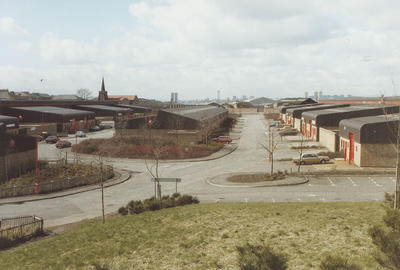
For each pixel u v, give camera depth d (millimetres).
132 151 50625
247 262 8328
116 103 153125
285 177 34594
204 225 17891
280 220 17734
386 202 19500
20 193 30062
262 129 94375
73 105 114312
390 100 74750
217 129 85625
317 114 63219
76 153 49469
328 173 35750
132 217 21359
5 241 18672
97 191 31953
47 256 15586
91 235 18109
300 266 11633
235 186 32094
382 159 38312
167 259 13766
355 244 13188
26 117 82688
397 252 8766
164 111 60094
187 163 46375
